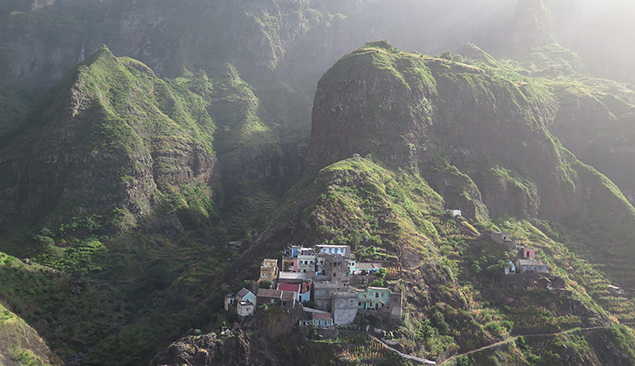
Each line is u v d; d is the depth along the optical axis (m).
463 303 178.00
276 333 143.88
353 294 151.75
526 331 178.00
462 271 194.00
